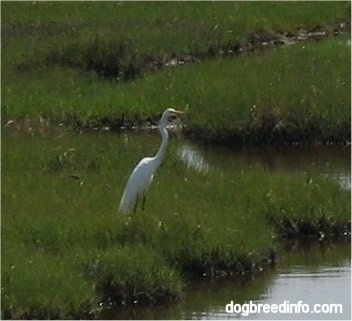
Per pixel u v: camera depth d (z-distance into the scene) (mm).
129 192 36500
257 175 42312
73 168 42969
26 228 34875
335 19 81000
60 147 46312
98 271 32812
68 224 35250
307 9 82938
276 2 86188
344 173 47375
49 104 55500
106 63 63312
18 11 77500
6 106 54625
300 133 51594
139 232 35125
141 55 64562
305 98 53438
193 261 35000
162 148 37656
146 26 73438
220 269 35219
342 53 65750
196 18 77375
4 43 66188
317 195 40250
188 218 36125
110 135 52625
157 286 33094
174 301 33219
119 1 83812
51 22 73750
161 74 61188
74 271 32531
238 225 36781
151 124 54375
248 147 51594
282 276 35969
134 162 44125
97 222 35375
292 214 39188
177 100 55531
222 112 52594
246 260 35625
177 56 66938
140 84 59531
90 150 45719
